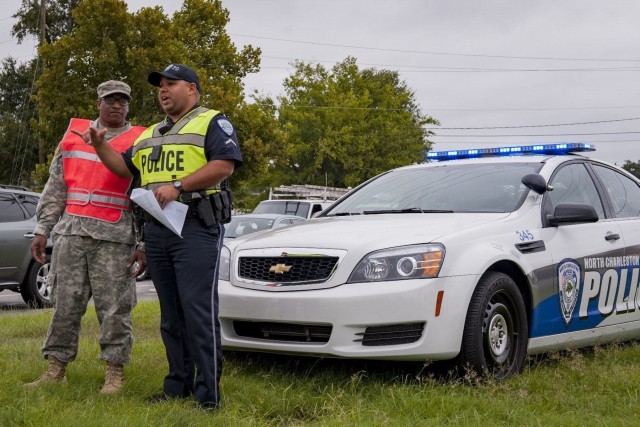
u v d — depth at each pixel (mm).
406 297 4422
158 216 4031
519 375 4871
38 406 3881
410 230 4809
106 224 4691
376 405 4148
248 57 30766
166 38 26469
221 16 30297
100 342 4695
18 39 37625
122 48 26062
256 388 4508
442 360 4602
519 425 3807
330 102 53781
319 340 4645
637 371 5027
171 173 4145
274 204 18750
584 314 5555
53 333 4758
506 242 4965
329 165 55094
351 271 4559
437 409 4039
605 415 4105
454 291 4516
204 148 4145
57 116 26281
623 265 5973
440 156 6730
